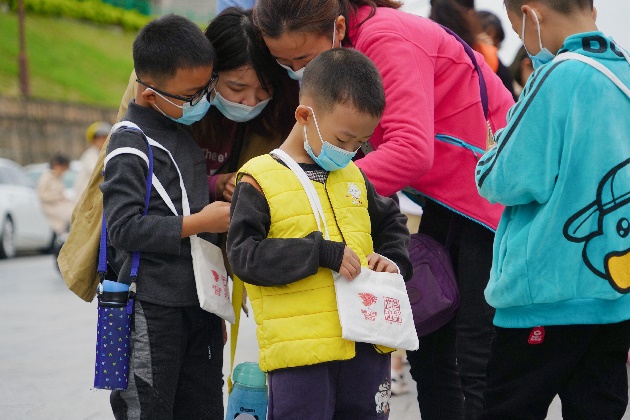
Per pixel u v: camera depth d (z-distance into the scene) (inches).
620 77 127.1
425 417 170.1
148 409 137.8
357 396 127.9
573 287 124.8
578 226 124.6
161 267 139.9
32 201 723.4
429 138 148.4
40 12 1609.3
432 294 156.2
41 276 583.2
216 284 143.0
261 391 144.3
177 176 144.2
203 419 147.9
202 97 144.9
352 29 153.9
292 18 141.0
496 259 132.7
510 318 130.0
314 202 125.6
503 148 128.2
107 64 1603.1
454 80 157.9
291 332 122.9
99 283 148.8
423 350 168.6
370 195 135.9
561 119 124.8
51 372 265.0
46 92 1414.9
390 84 149.0
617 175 124.5
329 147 124.0
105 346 136.5
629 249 124.9
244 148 163.5
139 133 141.1
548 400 132.2
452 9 210.2
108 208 137.3
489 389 136.1
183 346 143.8
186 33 141.3
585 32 128.4
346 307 121.9
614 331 129.6
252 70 149.9
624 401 131.8
